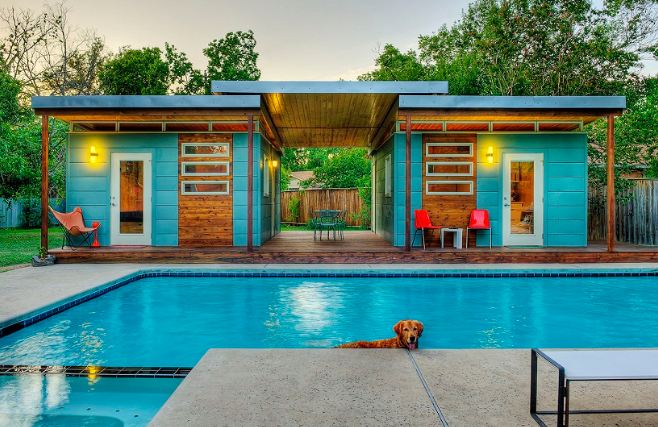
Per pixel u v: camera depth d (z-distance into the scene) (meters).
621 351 2.31
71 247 9.43
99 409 2.88
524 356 3.27
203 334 4.85
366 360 3.16
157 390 3.18
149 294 6.71
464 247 9.66
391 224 10.23
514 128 10.61
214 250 8.76
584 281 7.48
